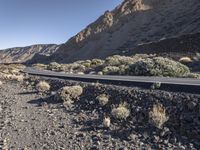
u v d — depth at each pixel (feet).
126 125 48.98
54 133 51.11
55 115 63.72
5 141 48.11
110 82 82.12
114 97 63.77
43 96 86.99
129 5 585.63
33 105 76.43
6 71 191.52
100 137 46.78
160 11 480.64
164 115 45.32
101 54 454.81
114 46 456.45
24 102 81.46
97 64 192.44
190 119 42.55
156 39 354.33
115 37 491.31
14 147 45.37
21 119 62.03
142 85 68.59
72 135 49.47
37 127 55.62
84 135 48.73
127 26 499.10
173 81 68.69
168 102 49.88
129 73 111.96
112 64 160.15
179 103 47.67
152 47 225.97
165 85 60.90
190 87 54.44
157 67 100.53
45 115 64.49
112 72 126.93
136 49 262.26
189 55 161.27
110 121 52.60
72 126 54.39
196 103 45.01
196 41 175.94
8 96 93.66
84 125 54.19
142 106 53.26
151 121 45.73
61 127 54.54
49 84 106.73
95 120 55.72
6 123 59.16
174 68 96.94
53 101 77.66
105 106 62.39
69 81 98.22
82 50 534.37
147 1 568.00
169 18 415.85
